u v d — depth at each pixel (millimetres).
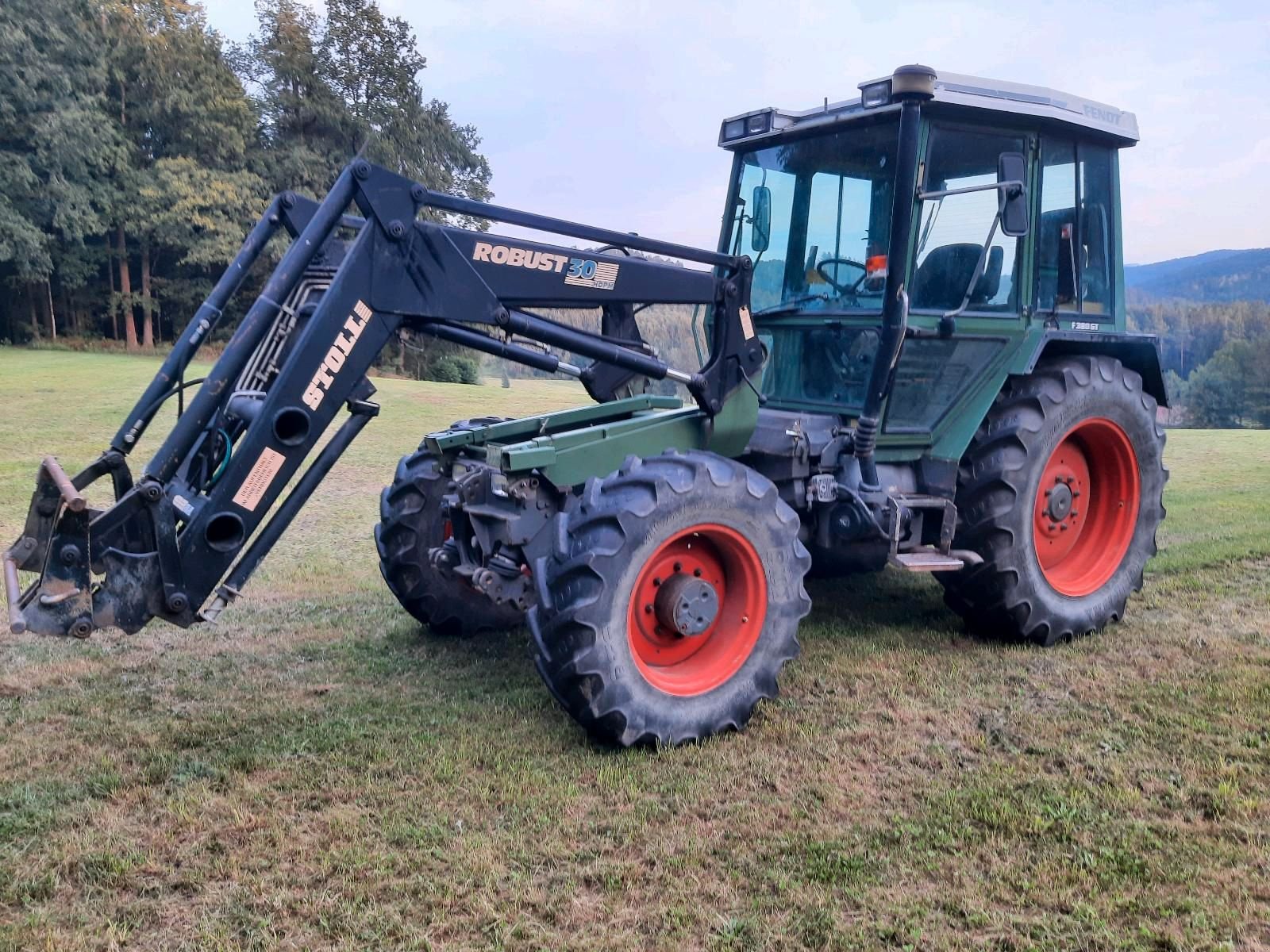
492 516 3949
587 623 3367
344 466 11195
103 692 4066
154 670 4348
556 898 2564
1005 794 3164
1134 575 5078
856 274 4523
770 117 4672
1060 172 4848
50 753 3449
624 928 2447
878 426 4324
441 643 4809
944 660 4531
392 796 3131
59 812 3008
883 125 4383
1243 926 2447
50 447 11375
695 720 3592
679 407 4859
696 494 3586
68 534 3133
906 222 4074
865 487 4340
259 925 2436
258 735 3625
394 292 3576
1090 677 4293
